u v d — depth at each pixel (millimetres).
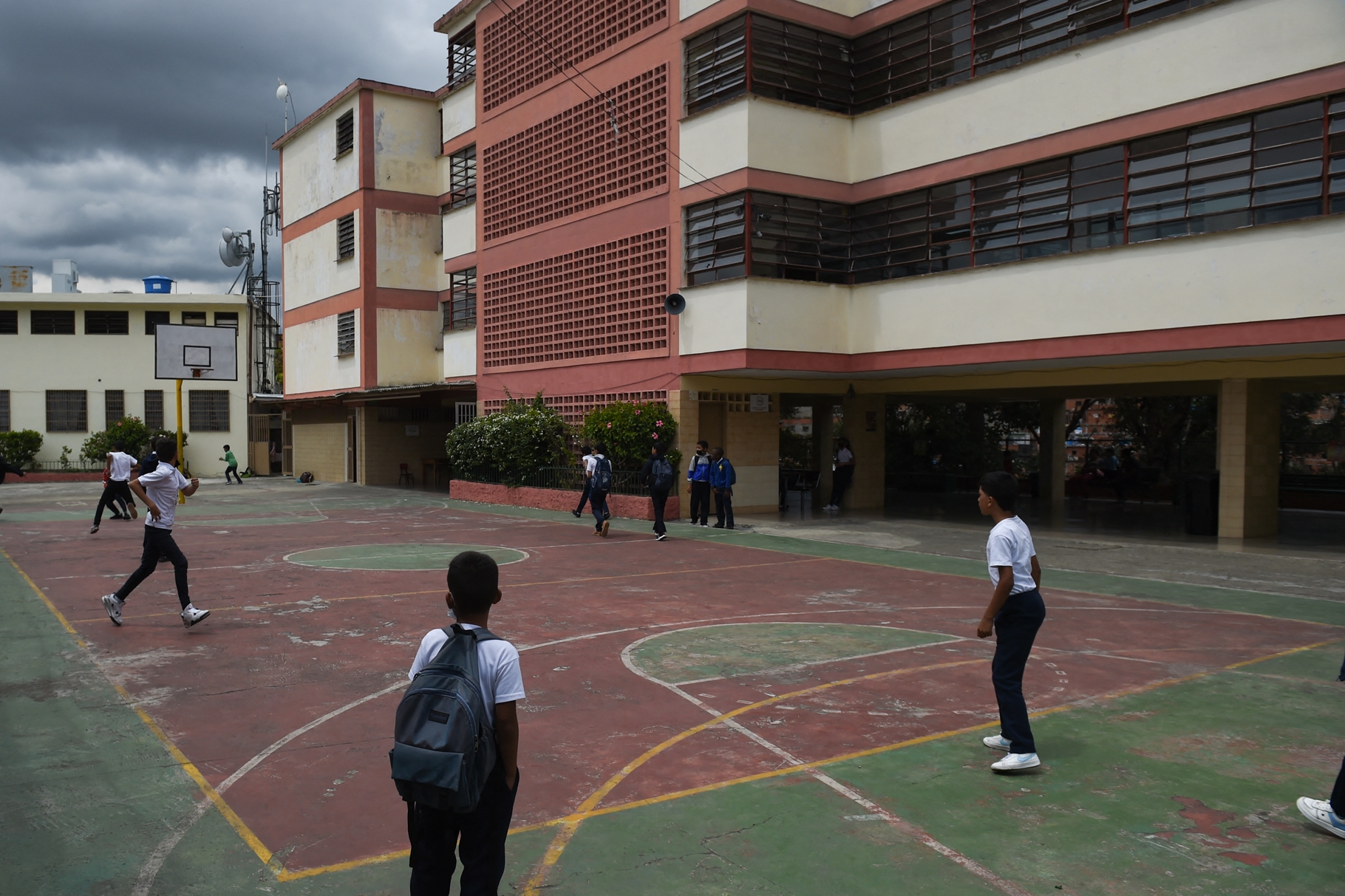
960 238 16562
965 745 5836
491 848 3246
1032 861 4262
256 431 41125
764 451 21125
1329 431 28156
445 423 34375
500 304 25172
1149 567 12992
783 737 5984
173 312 40781
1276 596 10805
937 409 31328
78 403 40312
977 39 16297
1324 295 11922
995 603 5273
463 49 29312
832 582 11953
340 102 31703
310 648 8383
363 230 30766
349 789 5141
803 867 4207
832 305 18156
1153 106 13750
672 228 19062
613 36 20547
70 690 7047
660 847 4418
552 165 22875
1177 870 4172
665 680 7332
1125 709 6531
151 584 11844
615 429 19500
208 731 6102
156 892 3992
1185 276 13297
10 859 4297
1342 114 11977
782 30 17797
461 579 3316
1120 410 31609
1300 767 5434
